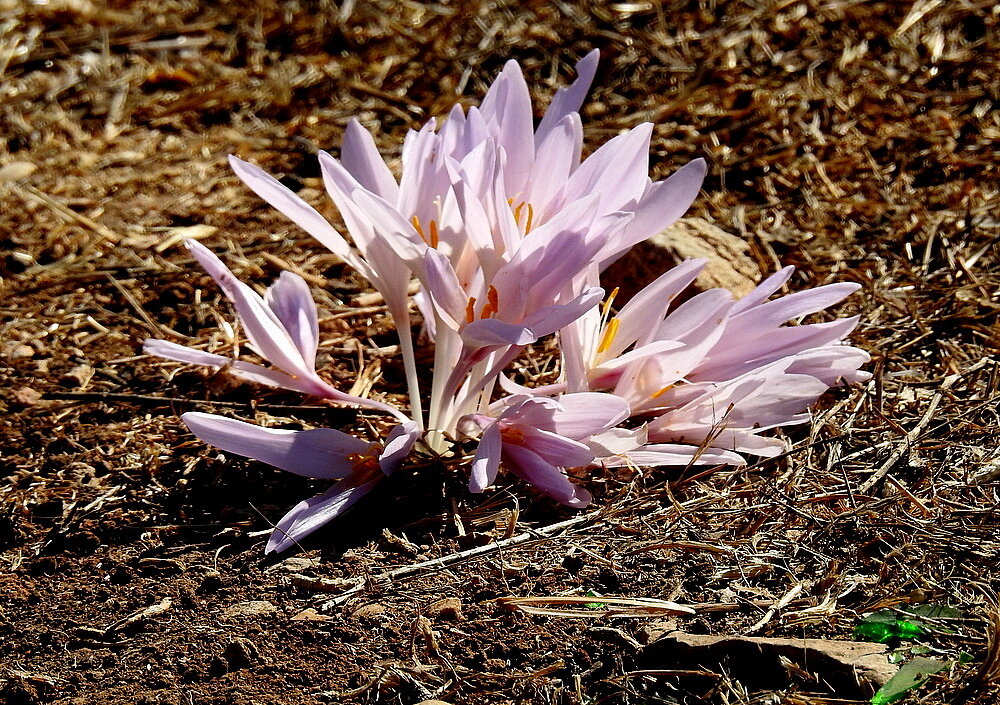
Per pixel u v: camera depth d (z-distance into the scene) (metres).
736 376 0.92
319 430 0.90
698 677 0.85
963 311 0.97
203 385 0.95
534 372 0.96
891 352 0.96
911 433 0.91
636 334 0.91
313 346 0.91
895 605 0.86
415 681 0.85
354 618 0.86
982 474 0.90
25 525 0.90
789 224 1.03
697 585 0.87
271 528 0.89
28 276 1.01
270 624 0.86
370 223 0.89
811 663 0.84
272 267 1.02
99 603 0.87
